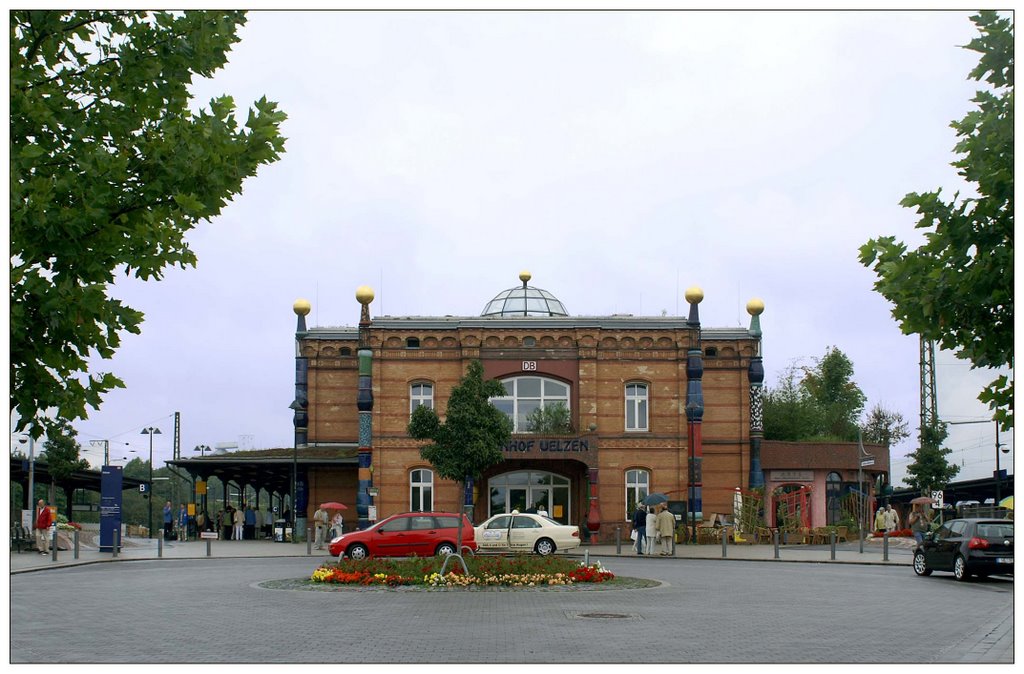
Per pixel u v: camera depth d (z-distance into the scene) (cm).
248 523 5166
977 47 1110
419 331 4741
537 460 4662
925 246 1085
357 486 4944
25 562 3192
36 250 933
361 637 1443
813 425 6744
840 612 1798
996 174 1045
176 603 1939
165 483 12494
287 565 3191
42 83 1053
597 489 4544
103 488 3766
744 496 4816
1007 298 1044
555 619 1669
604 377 4741
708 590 2258
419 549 3262
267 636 1456
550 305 5825
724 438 4975
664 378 4747
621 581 2402
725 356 5019
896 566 3238
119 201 1003
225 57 1153
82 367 994
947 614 1770
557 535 3584
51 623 1619
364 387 4694
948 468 6100
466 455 3447
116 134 1077
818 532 4709
